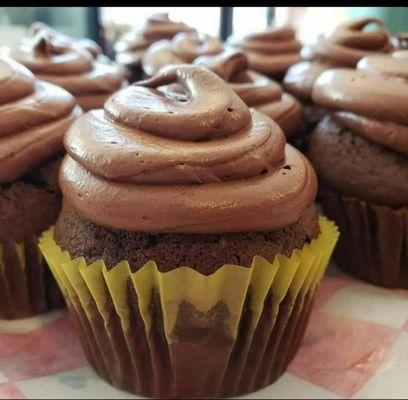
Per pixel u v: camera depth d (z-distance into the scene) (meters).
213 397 0.10
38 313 0.12
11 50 0.16
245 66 0.15
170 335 0.09
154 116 0.10
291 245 0.10
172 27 0.23
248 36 0.20
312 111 0.16
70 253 0.10
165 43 0.20
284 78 0.18
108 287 0.09
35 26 0.19
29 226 0.11
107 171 0.09
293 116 0.14
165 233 0.09
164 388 0.10
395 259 0.13
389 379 0.10
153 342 0.10
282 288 0.10
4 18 0.25
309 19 0.29
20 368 0.10
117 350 0.10
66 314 0.12
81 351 0.11
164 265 0.09
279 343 0.10
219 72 0.14
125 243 0.09
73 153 0.10
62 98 0.12
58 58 0.16
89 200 0.09
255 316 0.10
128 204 0.09
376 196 0.12
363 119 0.12
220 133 0.10
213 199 0.09
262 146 0.10
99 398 0.10
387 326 0.11
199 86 0.10
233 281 0.09
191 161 0.09
